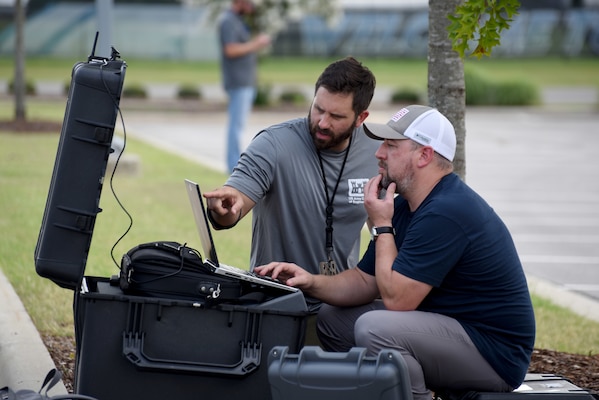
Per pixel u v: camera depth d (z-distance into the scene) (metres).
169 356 4.84
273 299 4.99
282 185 5.76
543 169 22.17
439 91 7.11
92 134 4.91
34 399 4.52
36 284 8.97
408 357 4.90
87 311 4.77
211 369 4.84
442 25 7.06
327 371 4.34
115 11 66.44
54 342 7.38
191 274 5.00
